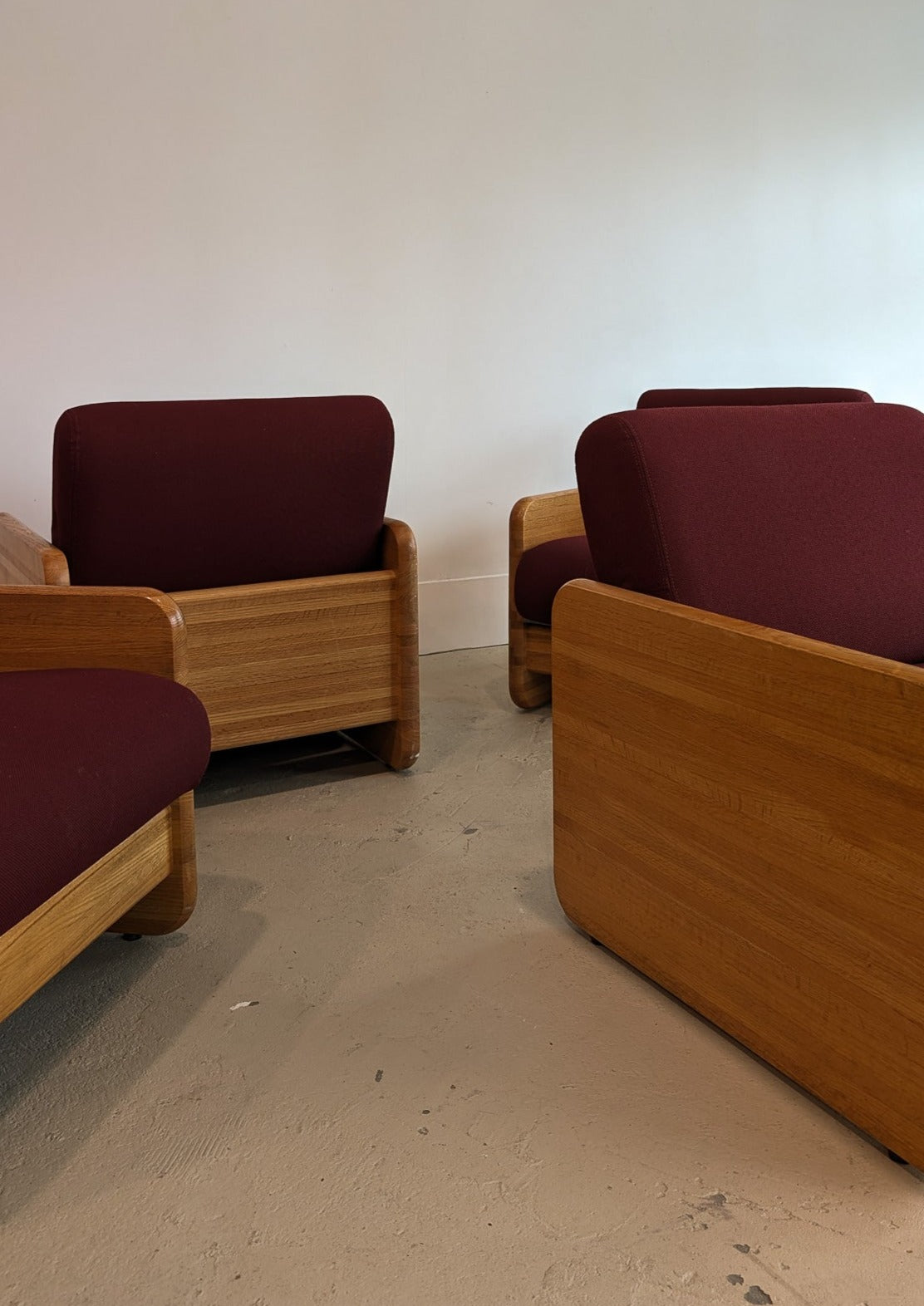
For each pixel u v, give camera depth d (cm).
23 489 325
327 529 246
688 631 155
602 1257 123
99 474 215
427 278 360
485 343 372
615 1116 146
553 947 189
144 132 318
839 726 133
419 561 376
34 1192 133
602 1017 169
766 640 142
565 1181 135
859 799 132
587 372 391
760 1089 152
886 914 130
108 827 144
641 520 170
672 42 384
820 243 427
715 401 320
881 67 426
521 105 362
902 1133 133
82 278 319
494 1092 151
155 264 327
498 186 364
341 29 334
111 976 180
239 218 333
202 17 319
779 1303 117
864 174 430
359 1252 124
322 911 202
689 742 158
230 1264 123
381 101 343
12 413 320
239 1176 136
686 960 165
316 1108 148
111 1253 124
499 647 390
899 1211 129
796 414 193
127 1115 147
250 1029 166
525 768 272
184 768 166
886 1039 133
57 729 147
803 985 144
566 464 394
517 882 212
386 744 273
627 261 391
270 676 246
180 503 226
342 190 344
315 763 278
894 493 196
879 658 130
